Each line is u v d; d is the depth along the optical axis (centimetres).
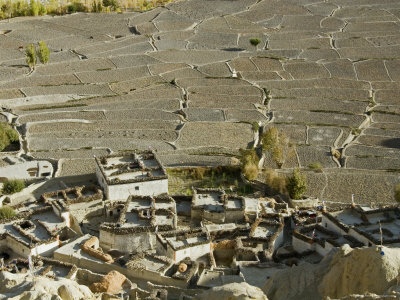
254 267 10750
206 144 19450
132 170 14662
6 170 16775
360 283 8006
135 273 10356
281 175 16988
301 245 11838
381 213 12544
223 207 13538
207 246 11238
